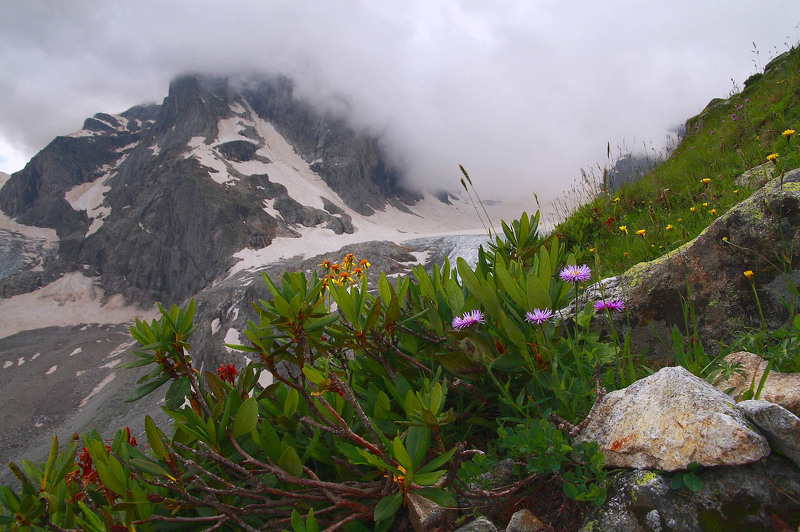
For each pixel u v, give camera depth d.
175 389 2.34
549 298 2.46
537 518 1.97
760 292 2.90
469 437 2.64
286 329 2.33
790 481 1.62
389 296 2.58
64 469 2.05
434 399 2.00
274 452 2.16
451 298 2.87
